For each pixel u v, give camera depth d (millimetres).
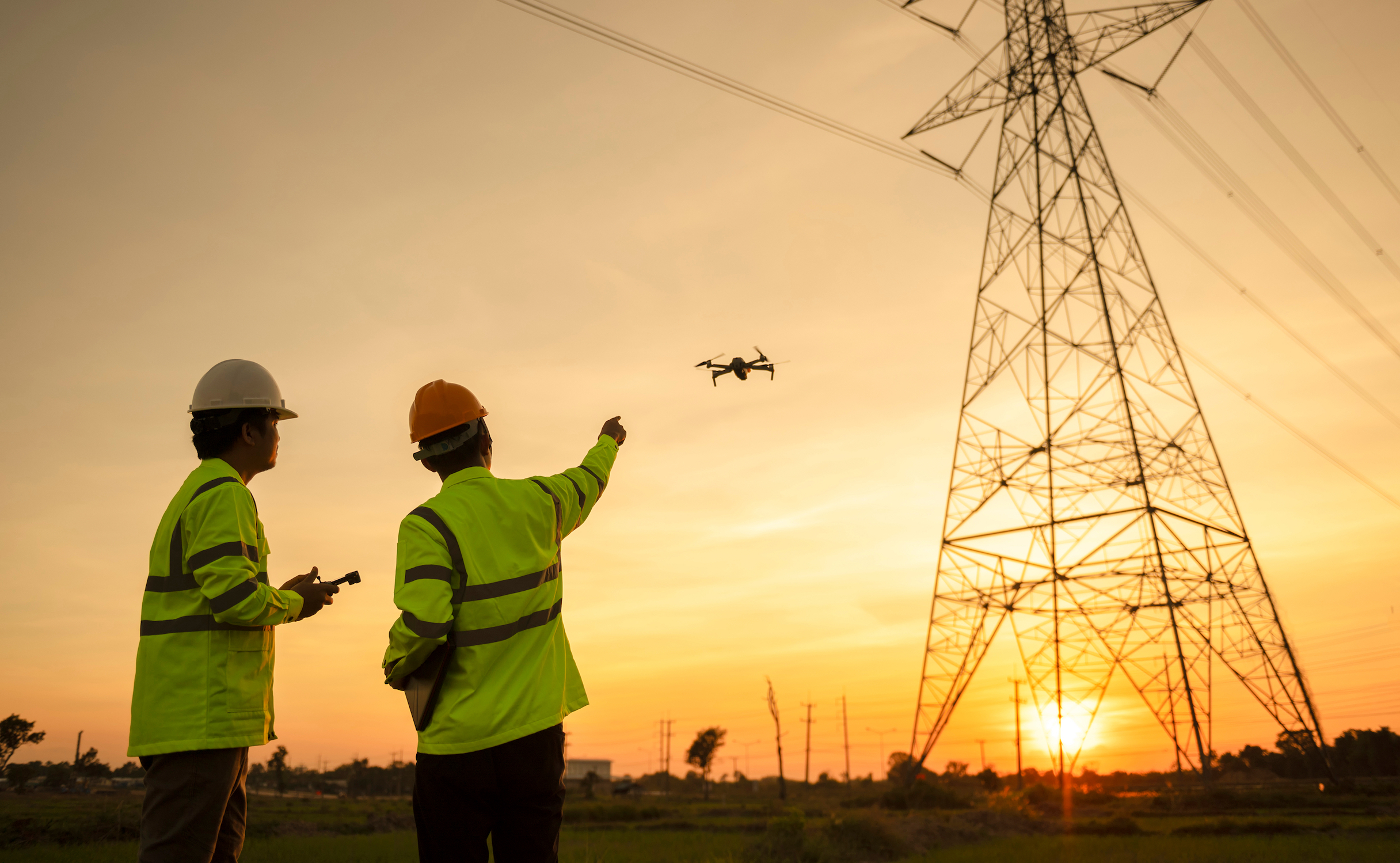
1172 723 33125
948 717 39469
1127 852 21625
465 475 3225
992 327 39156
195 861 3359
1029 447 37625
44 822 17406
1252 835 28078
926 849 26297
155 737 3363
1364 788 46250
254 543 3646
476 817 2908
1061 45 39562
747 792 119812
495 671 2959
